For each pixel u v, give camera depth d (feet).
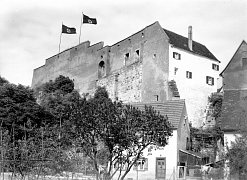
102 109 66.49
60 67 285.43
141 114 67.56
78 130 66.95
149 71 200.34
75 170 67.51
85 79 253.24
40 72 311.68
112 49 235.81
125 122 65.77
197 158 132.98
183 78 191.52
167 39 192.85
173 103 142.72
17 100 144.46
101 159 69.26
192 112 188.96
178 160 129.49
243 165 85.20
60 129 72.13
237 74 154.20
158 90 191.11
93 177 69.26
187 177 112.37
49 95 211.41
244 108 133.08
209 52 214.69
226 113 135.03
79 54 266.36
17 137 114.42
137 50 214.28
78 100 68.74
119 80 221.46
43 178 61.93
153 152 128.88
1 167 58.44
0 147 59.41
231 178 88.94
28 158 60.29
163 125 68.23
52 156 63.31
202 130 162.30
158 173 126.31
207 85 199.31
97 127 66.03
